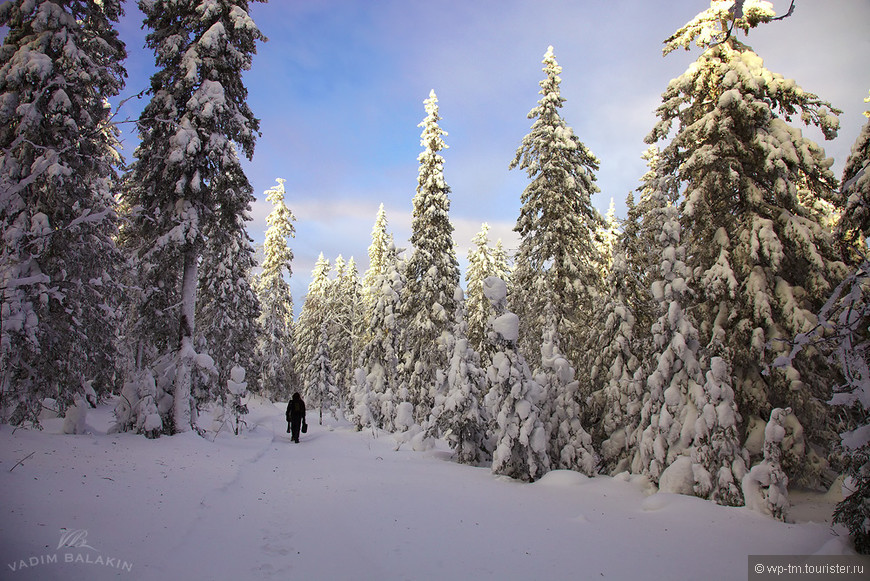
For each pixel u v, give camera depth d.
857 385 6.08
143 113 13.45
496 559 5.77
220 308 22.73
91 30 13.88
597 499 9.24
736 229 11.51
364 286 44.91
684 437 9.82
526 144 19.38
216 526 6.17
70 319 12.59
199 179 13.16
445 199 25.08
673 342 10.53
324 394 37.62
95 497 6.16
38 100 11.77
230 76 14.45
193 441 11.84
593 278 18.73
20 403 11.41
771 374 10.40
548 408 12.55
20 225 11.30
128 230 14.02
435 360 23.56
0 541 4.26
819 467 9.80
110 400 21.52
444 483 10.13
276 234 37.56
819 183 11.16
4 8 12.27
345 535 6.34
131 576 4.29
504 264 39.38
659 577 5.37
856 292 5.95
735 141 11.55
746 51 12.08
